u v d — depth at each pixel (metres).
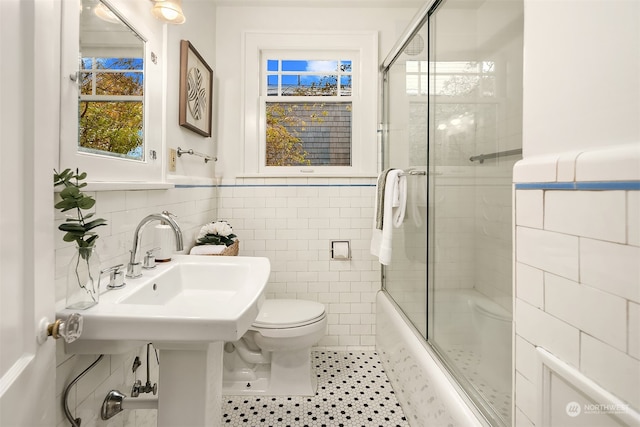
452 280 1.37
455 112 1.40
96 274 0.78
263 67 2.35
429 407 1.29
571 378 0.61
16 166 0.49
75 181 0.84
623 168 0.51
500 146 1.14
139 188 1.13
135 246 1.02
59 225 0.80
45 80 0.56
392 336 1.86
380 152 2.29
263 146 2.32
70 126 0.84
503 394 1.01
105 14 1.00
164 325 0.71
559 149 0.67
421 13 1.61
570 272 0.63
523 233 0.77
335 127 2.35
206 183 2.02
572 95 0.63
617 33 0.53
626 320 0.51
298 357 1.78
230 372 1.81
